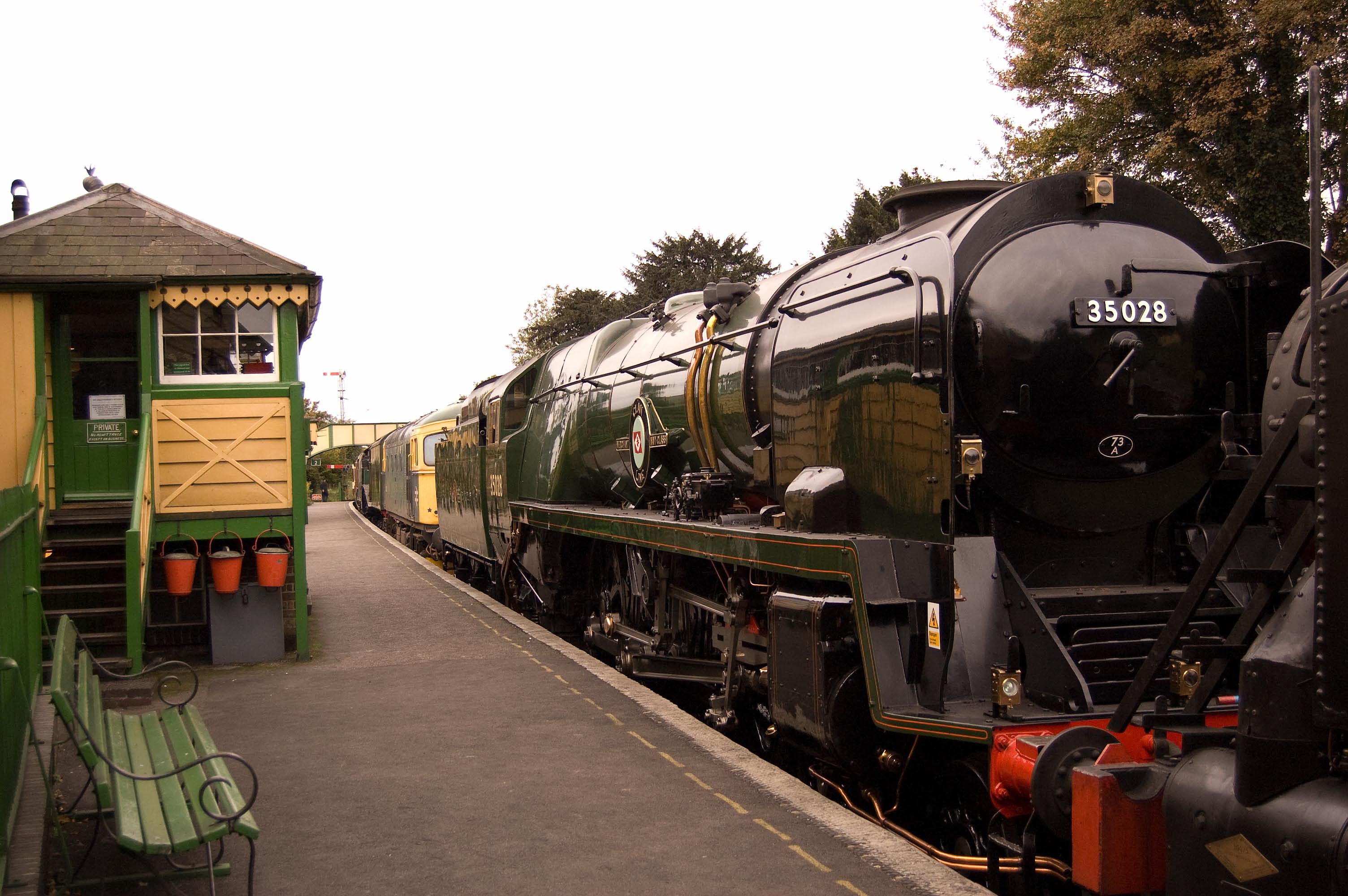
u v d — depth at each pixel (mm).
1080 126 15258
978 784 4633
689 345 8070
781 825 4805
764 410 6664
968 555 4789
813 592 5809
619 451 9578
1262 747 3143
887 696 4727
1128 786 3668
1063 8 14914
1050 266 4879
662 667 8023
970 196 5875
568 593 11391
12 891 3480
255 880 4309
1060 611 4840
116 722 5168
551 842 4660
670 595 8172
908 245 5234
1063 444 4855
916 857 4391
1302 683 3074
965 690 4594
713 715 7031
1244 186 13969
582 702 7305
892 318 5129
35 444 8195
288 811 5141
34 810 4273
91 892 4145
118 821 3607
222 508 9156
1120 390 4867
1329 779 3029
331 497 66812
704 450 7695
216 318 9234
